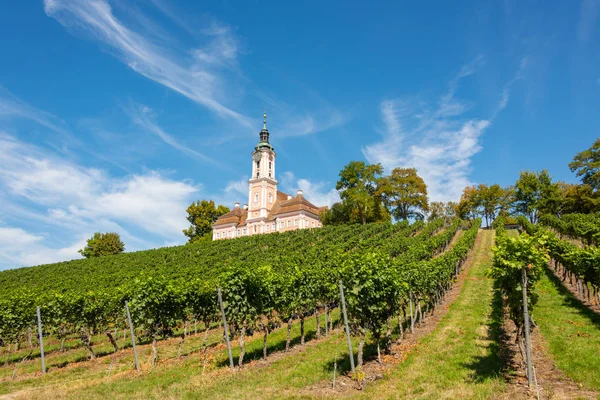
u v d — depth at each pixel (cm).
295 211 9025
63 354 2056
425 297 1977
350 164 7681
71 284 3906
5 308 1969
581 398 866
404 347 1479
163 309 1705
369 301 1298
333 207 8119
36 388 1334
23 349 2262
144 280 1788
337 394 1040
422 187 8144
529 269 1080
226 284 1499
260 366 1412
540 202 7250
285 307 1711
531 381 970
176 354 1814
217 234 10050
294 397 1027
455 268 2961
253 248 5819
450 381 1051
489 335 1507
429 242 3806
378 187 8038
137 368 1518
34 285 4519
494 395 930
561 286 2244
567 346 1242
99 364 1728
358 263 1347
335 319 2200
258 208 9794
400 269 1700
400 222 7000
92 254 9631
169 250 6359
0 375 1605
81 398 1120
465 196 9300
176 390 1144
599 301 1708
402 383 1077
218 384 1188
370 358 1391
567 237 4269
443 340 1501
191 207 10369
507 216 8475
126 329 2483
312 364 1350
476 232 5544
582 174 6925
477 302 2156
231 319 1488
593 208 6519
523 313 1095
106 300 2055
